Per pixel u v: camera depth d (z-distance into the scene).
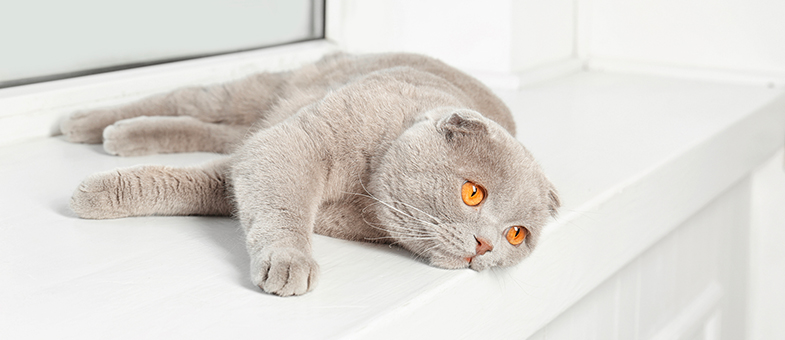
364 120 0.74
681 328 1.11
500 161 0.70
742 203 1.35
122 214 0.77
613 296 0.98
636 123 1.12
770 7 1.39
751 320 1.45
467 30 1.41
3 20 0.96
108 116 0.96
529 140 1.04
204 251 0.72
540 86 1.41
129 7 1.08
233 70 1.18
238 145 0.84
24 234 0.73
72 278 0.66
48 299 0.63
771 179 1.38
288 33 1.34
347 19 1.38
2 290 0.64
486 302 0.73
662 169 0.96
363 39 1.43
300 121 0.74
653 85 1.42
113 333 0.60
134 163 0.91
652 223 0.97
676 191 1.00
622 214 0.90
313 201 0.71
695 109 1.21
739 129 1.15
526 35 1.41
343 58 0.98
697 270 1.19
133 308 0.63
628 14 1.54
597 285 0.89
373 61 0.94
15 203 0.80
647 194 0.94
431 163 0.69
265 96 0.96
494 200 0.70
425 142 0.70
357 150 0.73
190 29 1.16
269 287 0.64
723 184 1.13
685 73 1.48
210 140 0.95
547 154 0.98
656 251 1.05
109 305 0.63
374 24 1.45
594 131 1.08
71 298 0.64
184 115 0.97
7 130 0.96
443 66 0.94
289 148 0.72
